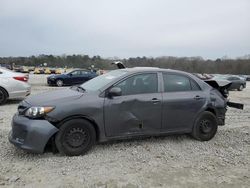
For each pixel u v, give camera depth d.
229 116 9.52
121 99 5.44
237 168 4.91
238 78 25.66
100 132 5.31
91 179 4.29
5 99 10.48
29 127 4.83
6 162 4.80
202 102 6.23
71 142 5.09
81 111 5.09
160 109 5.77
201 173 4.64
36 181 4.18
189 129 6.17
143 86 5.74
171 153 5.49
